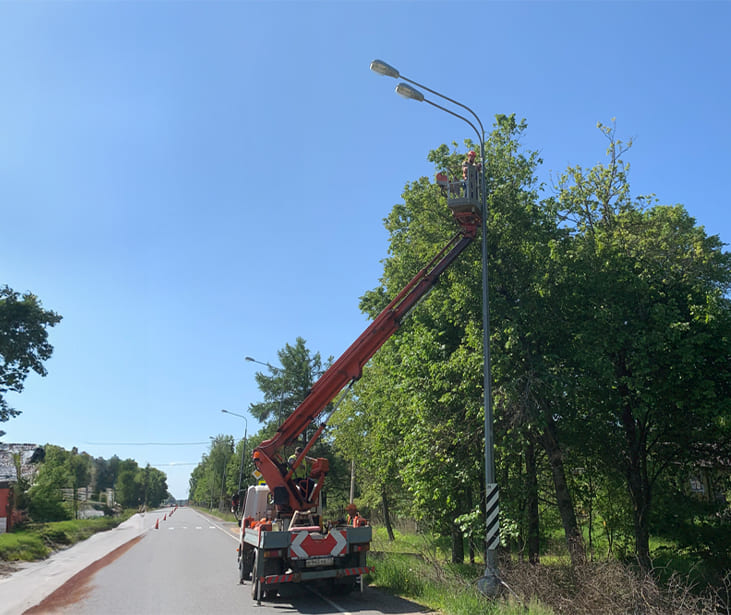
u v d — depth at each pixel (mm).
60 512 43094
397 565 14672
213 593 13094
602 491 18938
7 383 33969
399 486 25641
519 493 15898
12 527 32531
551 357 14383
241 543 15164
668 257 16312
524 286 15547
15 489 37312
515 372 14586
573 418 15789
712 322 13617
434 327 17750
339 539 12156
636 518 15891
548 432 15906
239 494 16750
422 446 15984
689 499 17250
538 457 18453
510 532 14883
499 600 10242
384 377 22984
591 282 14789
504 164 16938
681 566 16516
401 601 11812
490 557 11219
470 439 15859
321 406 13609
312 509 13242
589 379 14367
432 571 13219
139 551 25281
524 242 15672
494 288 15688
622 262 14930
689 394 14516
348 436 31188
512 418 14398
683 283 15164
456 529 20609
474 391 15211
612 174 18000
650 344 14047
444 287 16844
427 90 12578
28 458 46344
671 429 15852
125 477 123812
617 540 18766
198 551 25156
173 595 12828
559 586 10297
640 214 18047
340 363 13672
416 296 14234
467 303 15617
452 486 16266
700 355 13812
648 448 16672
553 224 17359
